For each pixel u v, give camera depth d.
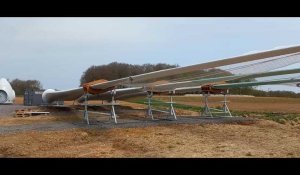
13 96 40.88
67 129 15.28
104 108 30.77
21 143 12.02
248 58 13.54
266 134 14.75
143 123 17.77
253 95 53.00
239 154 9.77
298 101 47.75
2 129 15.28
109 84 17.33
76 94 26.36
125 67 66.00
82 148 11.36
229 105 39.50
